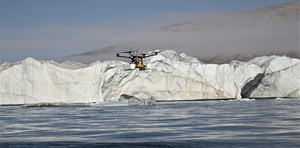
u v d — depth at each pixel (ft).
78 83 248.11
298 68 292.20
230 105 210.59
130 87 269.23
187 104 231.09
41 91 242.99
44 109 195.11
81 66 271.69
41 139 78.89
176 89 275.80
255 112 146.30
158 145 70.23
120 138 78.54
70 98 246.27
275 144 69.00
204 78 278.26
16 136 83.87
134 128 95.35
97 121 115.96
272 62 296.92
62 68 247.70
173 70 273.95
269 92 302.25
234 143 70.79
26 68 244.83
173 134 83.10
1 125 107.96
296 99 277.64
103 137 80.28
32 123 112.88
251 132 84.23
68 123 110.93
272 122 103.55
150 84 271.90
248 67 286.25
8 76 241.96
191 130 89.35
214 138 76.74
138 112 158.81
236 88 281.95
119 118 126.62
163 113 150.00
